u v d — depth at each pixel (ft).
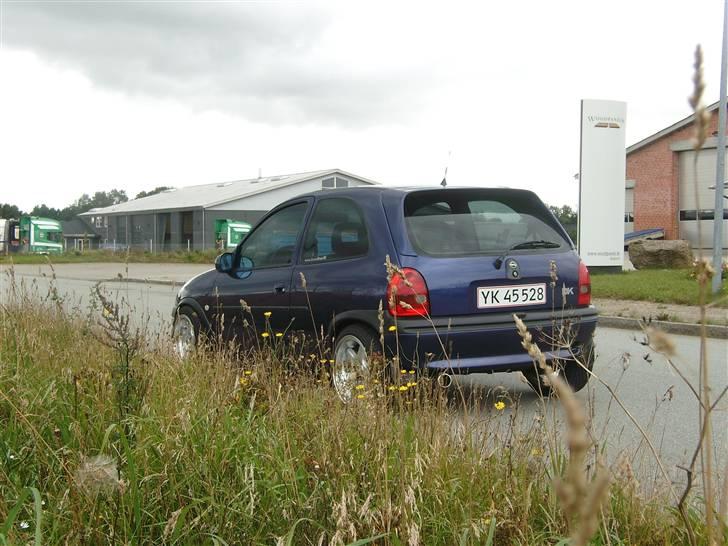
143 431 11.37
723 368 25.90
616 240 69.26
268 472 10.55
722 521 4.85
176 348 18.92
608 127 68.90
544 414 11.78
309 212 21.35
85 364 15.92
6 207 405.59
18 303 24.71
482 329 18.13
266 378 16.20
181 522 9.09
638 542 9.05
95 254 175.22
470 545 8.91
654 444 15.83
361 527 8.73
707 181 124.88
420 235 18.57
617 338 34.88
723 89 45.91
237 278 23.16
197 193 227.81
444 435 11.59
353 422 12.02
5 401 13.78
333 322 19.17
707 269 4.18
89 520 9.05
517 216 20.03
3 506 9.41
